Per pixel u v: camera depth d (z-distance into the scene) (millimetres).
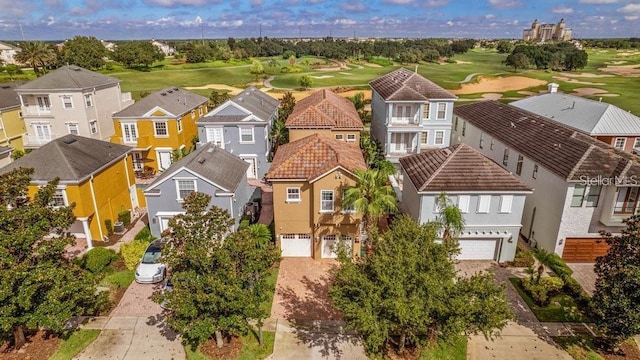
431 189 25312
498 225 26125
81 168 27594
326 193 25266
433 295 15078
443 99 41344
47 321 16203
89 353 18953
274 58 173625
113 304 22344
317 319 21547
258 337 20062
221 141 39812
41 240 19453
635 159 26031
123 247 25391
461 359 18891
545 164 27422
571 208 25594
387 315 15375
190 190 27391
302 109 42000
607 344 19875
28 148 42031
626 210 25672
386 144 41094
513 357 19094
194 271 16438
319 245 26672
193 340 19625
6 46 141125
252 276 17422
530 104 44594
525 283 23766
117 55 123750
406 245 16047
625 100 76750
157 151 41812
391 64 149375
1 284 15273
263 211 34062
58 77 42094
